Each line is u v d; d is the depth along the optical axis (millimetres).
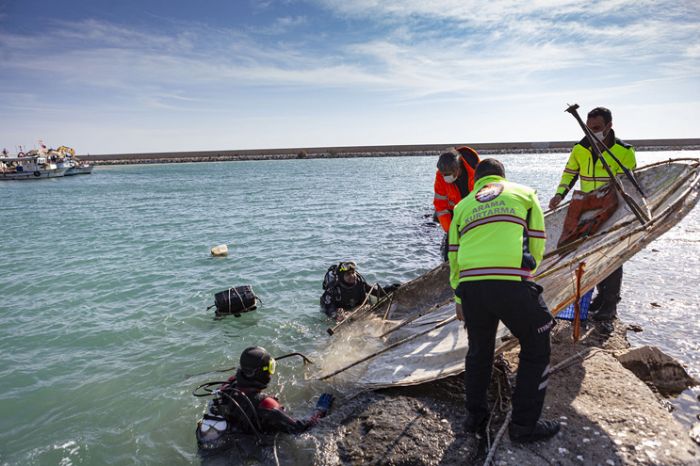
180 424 4410
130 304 7996
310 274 9539
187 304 7879
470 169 5266
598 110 5059
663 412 3508
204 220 17891
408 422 3809
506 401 3834
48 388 5203
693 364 4852
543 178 34375
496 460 3082
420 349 4812
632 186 5254
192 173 62344
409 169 54844
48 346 6363
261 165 85125
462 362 4113
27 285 9328
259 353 4062
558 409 3572
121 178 54656
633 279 7996
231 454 3820
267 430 3990
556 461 3023
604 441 3172
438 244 12211
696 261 8977
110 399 4930
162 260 11203
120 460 3928
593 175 5266
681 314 6277
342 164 76688
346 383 4785
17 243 14141
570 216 5398
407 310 6469
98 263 11094
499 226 2965
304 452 3695
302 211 19625
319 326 6715
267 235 14164
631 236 4207
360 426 3908
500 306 2891
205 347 6148
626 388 3816
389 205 20781
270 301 7930
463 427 3537
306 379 5039
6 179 58781
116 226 17000
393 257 10883
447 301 5875
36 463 3934
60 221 18891
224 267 10328
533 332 2961
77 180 53812
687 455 2998
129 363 5773
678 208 3824
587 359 4340
